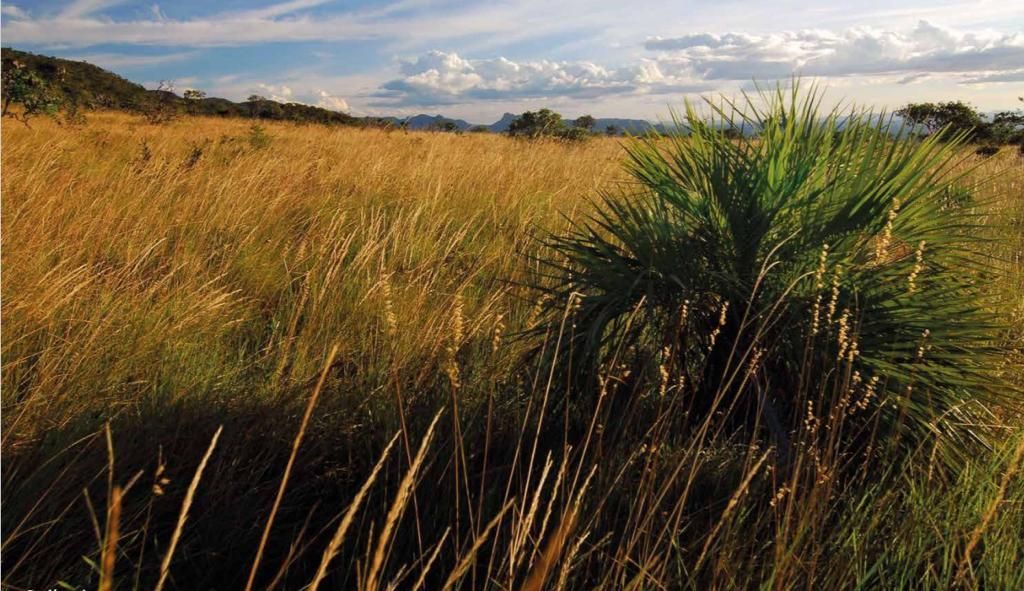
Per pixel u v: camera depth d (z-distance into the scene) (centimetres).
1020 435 286
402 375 347
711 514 256
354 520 259
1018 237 459
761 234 310
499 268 554
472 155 1116
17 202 528
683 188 352
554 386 328
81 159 835
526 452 302
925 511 251
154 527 251
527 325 402
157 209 582
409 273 487
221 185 661
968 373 288
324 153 1110
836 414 253
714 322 318
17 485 250
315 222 617
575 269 367
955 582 222
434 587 239
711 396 323
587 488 264
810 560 223
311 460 296
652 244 326
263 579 242
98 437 277
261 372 378
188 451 283
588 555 230
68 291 398
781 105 357
